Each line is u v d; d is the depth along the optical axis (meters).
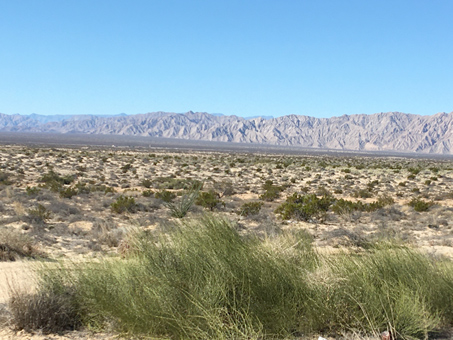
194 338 5.48
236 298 6.00
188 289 5.97
